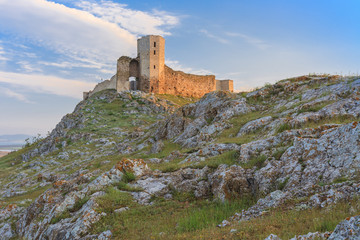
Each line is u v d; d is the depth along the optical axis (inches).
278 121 737.0
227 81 3804.1
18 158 2086.6
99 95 2910.9
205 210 445.1
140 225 427.5
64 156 1606.8
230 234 313.7
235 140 764.0
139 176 623.2
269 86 1187.3
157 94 3038.9
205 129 982.4
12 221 705.6
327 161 415.5
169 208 481.1
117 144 1542.8
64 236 453.7
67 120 2367.1
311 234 253.0
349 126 428.1
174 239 345.4
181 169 618.8
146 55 3048.7
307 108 765.9
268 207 380.2
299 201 361.1
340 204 310.2
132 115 2337.6
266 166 494.3
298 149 478.0
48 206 617.6
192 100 3223.4
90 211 470.0
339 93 770.8
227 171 506.9
